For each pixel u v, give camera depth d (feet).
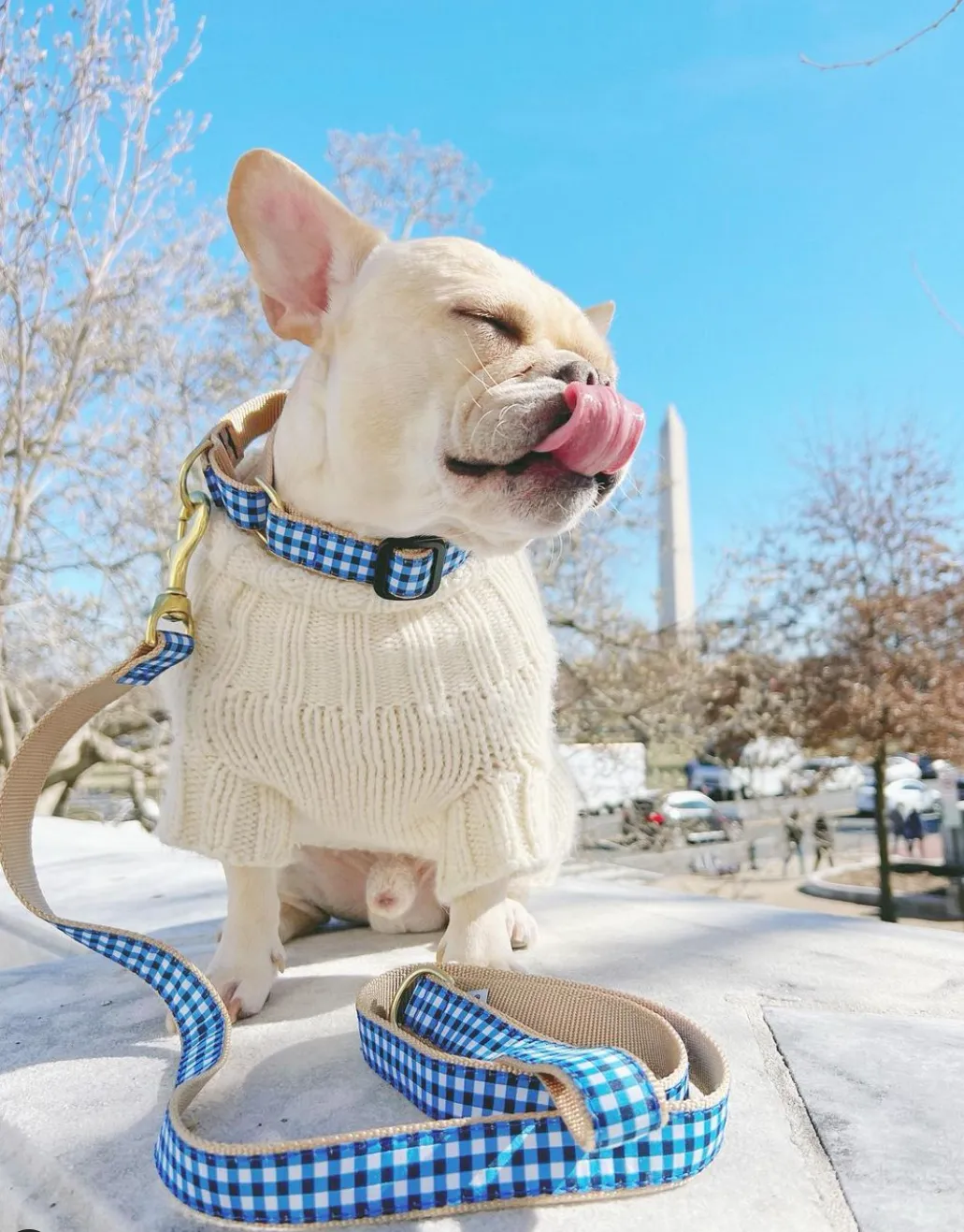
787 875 17.40
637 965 2.13
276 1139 1.28
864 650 15.83
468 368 1.59
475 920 1.92
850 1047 1.62
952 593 15.64
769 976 2.05
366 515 1.69
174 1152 1.16
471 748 1.81
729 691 15.49
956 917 14.76
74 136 9.36
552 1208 1.12
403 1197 1.09
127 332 10.52
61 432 10.60
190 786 1.83
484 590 1.83
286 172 1.81
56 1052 1.67
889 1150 1.26
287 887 2.42
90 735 12.30
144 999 1.97
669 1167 1.16
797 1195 1.15
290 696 1.73
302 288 1.83
